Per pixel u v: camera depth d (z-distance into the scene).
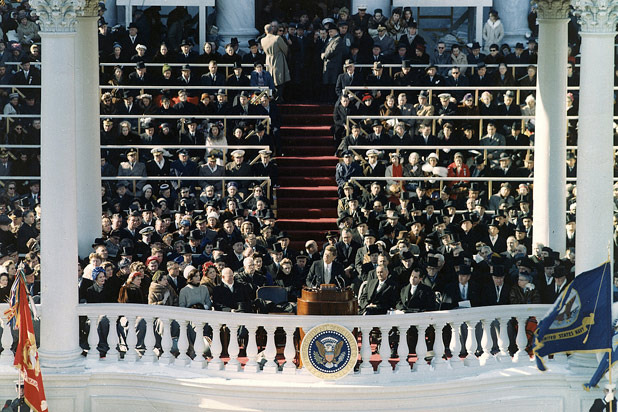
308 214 46.09
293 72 54.59
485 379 30.89
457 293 33.31
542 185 39.50
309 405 30.45
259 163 45.81
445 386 30.64
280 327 32.69
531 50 53.41
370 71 52.28
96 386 31.33
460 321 31.27
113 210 43.28
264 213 41.62
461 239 40.28
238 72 51.22
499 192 44.56
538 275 35.03
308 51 54.44
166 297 33.31
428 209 41.97
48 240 31.20
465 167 45.47
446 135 46.81
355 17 54.31
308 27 56.66
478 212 42.31
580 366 31.11
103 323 32.69
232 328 31.00
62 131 31.05
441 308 33.03
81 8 31.20
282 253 38.53
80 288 34.66
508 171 45.78
